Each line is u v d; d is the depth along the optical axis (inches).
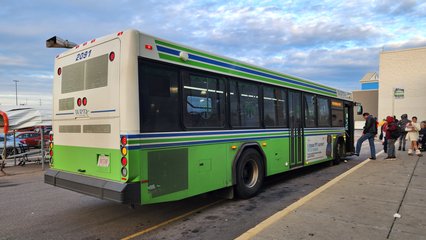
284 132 337.4
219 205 262.2
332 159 461.4
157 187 201.2
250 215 235.1
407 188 277.6
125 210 251.3
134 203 189.0
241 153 272.7
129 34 192.9
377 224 189.5
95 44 213.8
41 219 233.0
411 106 1553.9
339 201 236.4
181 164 217.6
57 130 248.4
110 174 199.3
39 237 197.3
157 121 203.2
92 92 213.8
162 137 205.2
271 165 314.2
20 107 567.8
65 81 240.4
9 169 512.7
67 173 233.0
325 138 435.2
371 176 331.9
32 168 524.4
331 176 391.5
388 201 237.0
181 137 217.9
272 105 319.9
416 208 220.1
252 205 261.6
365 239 167.9
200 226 212.8
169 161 209.3
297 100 366.9
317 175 398.0
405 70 1567.4
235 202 271.1
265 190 316.5
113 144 197.2
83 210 254.2
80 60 226.1
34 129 789.2
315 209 217.2
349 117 532.7
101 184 198.8
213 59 247.4
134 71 191.5
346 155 513.3
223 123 255.8
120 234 200.8
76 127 227.9
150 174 197.3
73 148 230.8
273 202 270.8
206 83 241.4
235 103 269.3
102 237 196.1
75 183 218.7
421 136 624.7
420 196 251.0
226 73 259.3
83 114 221.1
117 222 223.5
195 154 228.7
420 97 1534.2
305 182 355.9
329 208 219.5
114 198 188.1
